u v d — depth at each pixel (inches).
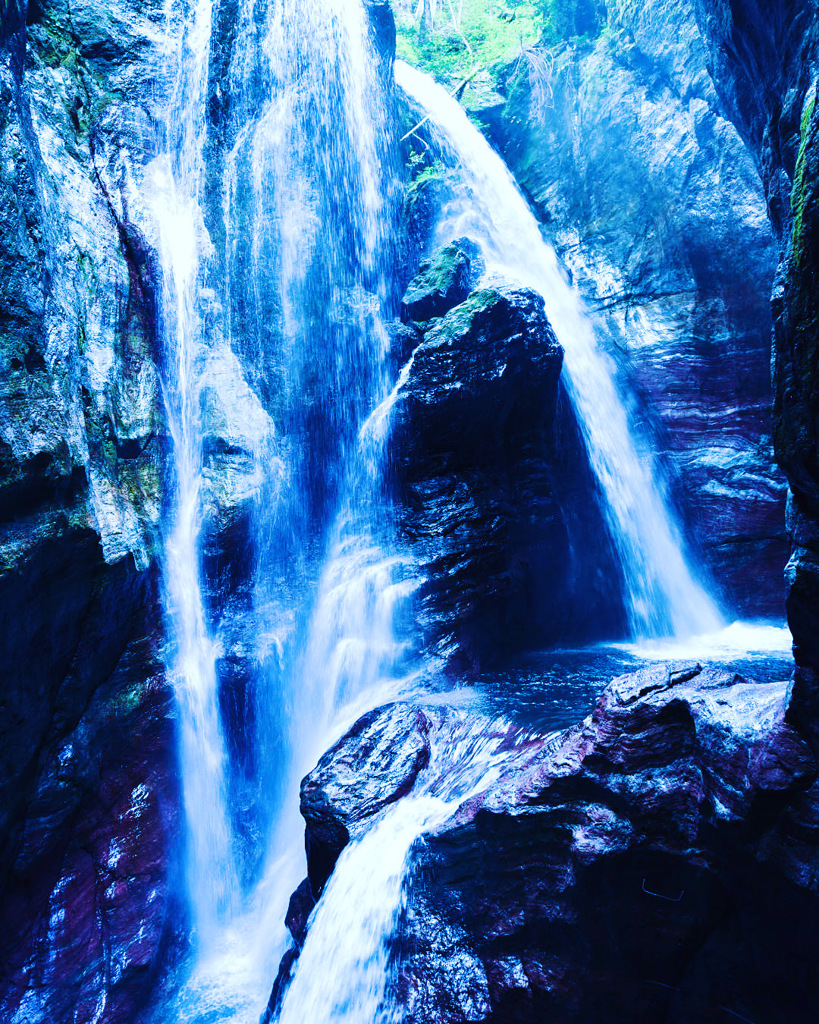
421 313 467.5
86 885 239.3
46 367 204.7
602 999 176.9
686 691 184.5
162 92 348.8
